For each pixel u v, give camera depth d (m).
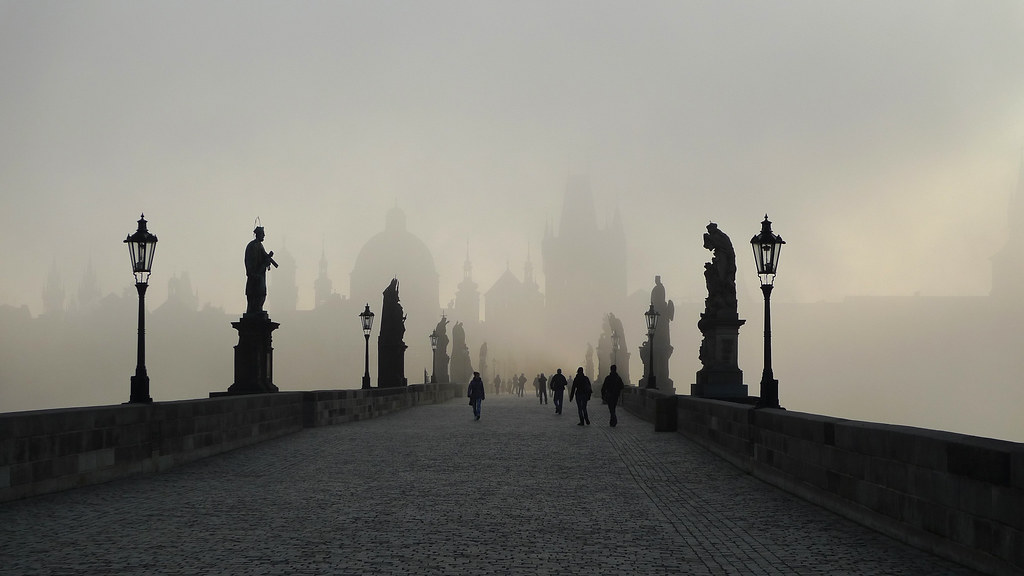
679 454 25.84
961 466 11.05
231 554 11.80
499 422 42.59
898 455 12.78
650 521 14.49
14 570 10.84
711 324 38.88
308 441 30.70
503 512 15.34
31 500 16.56
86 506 15.86
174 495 17.27
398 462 23.58
